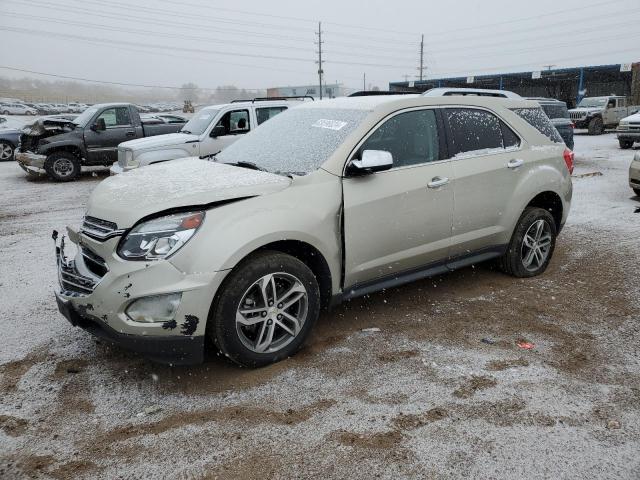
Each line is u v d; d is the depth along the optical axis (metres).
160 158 9.14
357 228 3.67
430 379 3.26
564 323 4.09
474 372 3.35
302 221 3.38
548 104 11.38
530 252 5.01
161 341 3.00
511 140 4.74
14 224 7.80
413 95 4.44
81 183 12.17
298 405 3.00
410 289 4.80
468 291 4.75
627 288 4.82
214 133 9.62
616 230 6.89
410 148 4.06
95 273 3.21
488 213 4.49
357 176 3.68
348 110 4.16
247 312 3.24
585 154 16.52
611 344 3.74
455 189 4.19
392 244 3.89
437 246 4.20
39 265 5.68
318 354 3.59
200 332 3.05
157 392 3.15
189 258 3.00
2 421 2.87
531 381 3.24
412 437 2.71
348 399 3.05
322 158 3.73
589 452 2.60
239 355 3.25
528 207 4.96
